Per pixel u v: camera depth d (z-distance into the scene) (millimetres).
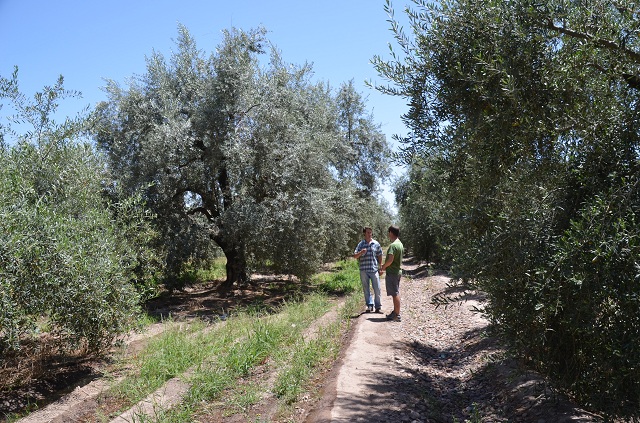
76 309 7211
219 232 16781
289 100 17188
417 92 4988
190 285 20453
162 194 16109
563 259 3455
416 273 24688
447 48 4738
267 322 9680
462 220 4496
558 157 4078
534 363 4926
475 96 4605
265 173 16688
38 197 8133
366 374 6734
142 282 13891
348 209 20578
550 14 4141
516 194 4016
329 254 20578
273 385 6418
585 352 4160
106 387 6977
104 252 7910
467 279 4312
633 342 3471
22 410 6469
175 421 5375
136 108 16453
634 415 3840
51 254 6785
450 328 10383
